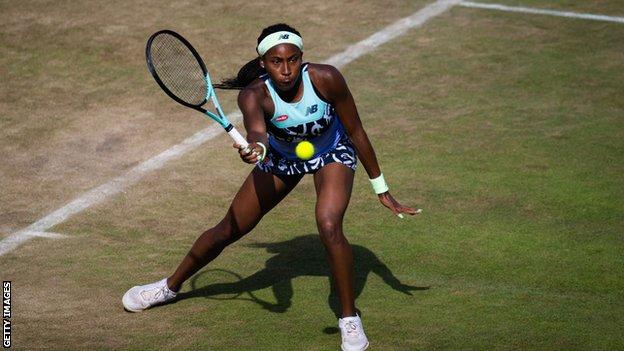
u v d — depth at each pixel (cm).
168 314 2212
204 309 2234
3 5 4319
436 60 3806
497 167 2991
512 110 3391
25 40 3997
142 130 3325
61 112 3450
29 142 3238
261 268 2453
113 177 3006
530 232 2591
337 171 2031
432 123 3316
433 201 2791
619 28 4050
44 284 2369
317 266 2458
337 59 3822
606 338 2039
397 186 2889
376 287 2325
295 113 1972
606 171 2936
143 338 2095
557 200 2767
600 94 3488
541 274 2366
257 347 2039
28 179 2992
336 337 2078
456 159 3055
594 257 2441
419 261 2459
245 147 1853
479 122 3312
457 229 2623
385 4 4347
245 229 2139
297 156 2006
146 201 2852
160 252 2542
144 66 3803
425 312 2186
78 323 2167
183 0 4384
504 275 2369
